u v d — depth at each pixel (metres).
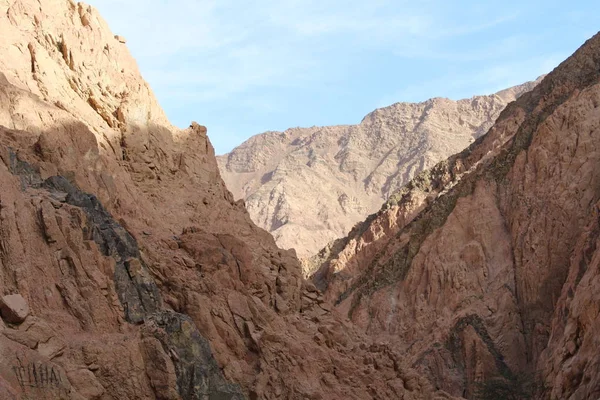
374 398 30.52
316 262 105.88
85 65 32.91
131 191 30.78
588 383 41.88
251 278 30.61
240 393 25.38
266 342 28.62
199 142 36.38
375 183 188.12
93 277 23.28
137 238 27.64
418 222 82.00
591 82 79.56
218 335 27.86
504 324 65.12
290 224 165.12
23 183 24.75
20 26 32.03
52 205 23.95
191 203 33.47
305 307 33.50
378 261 83.56
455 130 199.12
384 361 32.72
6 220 21.89
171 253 28.94
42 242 22.92
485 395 60.38
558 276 63.81
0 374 19.33
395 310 74.25
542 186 69.94
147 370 23.09
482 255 71.44
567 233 64.69
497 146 91.62
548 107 79.81
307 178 185.75
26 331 20.91
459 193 79.19
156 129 34.00
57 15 33.66
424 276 74.00
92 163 29.08
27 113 28.17
